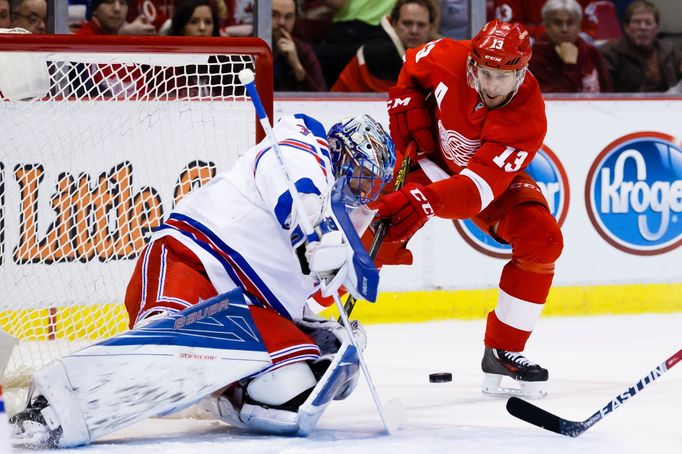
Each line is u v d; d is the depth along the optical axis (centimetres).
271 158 763
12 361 1090
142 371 732
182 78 1402
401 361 1262
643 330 1510
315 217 741
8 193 1176
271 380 771
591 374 1163
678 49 1869
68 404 716
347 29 1666
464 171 955
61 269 1188
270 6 1570
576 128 1666
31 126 1177
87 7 1583
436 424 858
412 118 1059
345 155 790
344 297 1567
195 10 1598
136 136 1175
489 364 1034
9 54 987
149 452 707
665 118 1708
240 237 789
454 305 1614
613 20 1867
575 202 1669
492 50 918
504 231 1021
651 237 1703
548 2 1797
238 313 761
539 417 787
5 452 620
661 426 845
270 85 998
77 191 1186
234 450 712
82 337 1190
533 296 1012
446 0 1716
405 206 916
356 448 721
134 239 1195
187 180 1173
